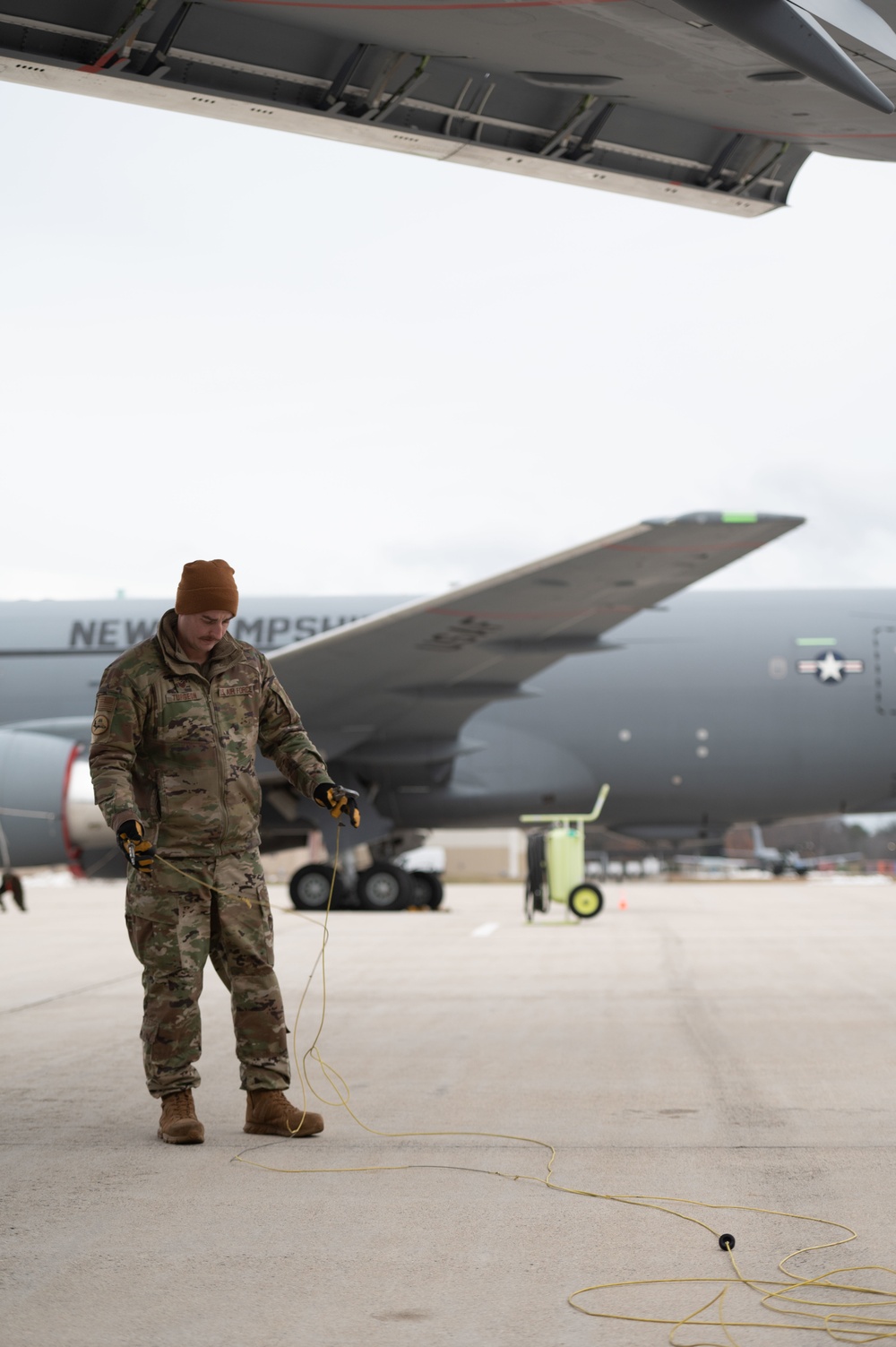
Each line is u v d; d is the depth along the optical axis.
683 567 14.78
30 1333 2.43
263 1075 4.26
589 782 19.92
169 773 4.24
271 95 5.82
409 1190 3.52
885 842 101.75
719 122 6.27
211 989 8.78
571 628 16.52
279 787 19.14
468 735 19.81
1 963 11.14
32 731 18.81
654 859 59.38
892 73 5.15
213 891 4.27
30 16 5.25
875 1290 2.69
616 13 4.88
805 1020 6.93
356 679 17.41
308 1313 2.55
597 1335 2.42
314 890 19.27
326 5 5.15
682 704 19.86
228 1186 3.58
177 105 5.84
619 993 8.27
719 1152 3.95
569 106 6.20
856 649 19.95
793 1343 2.39
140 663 4.23
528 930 14.70
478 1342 2.39
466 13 5.08
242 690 4.37
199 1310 2.56
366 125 6.03
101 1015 7.43
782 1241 3.03
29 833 17.05
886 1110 4.56
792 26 4.47
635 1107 4.65
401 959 10.90
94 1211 3.32
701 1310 2.56
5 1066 5.66
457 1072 5.39
